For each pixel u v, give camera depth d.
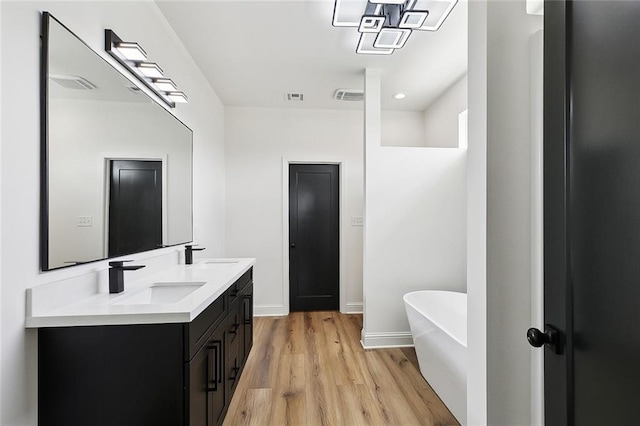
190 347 1.26
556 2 0.76
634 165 0.57
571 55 0.72
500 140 1.07
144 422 1.23
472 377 1.16
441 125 3.68
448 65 2.95
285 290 4.05
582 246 0.69
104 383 1.22
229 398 1.94
